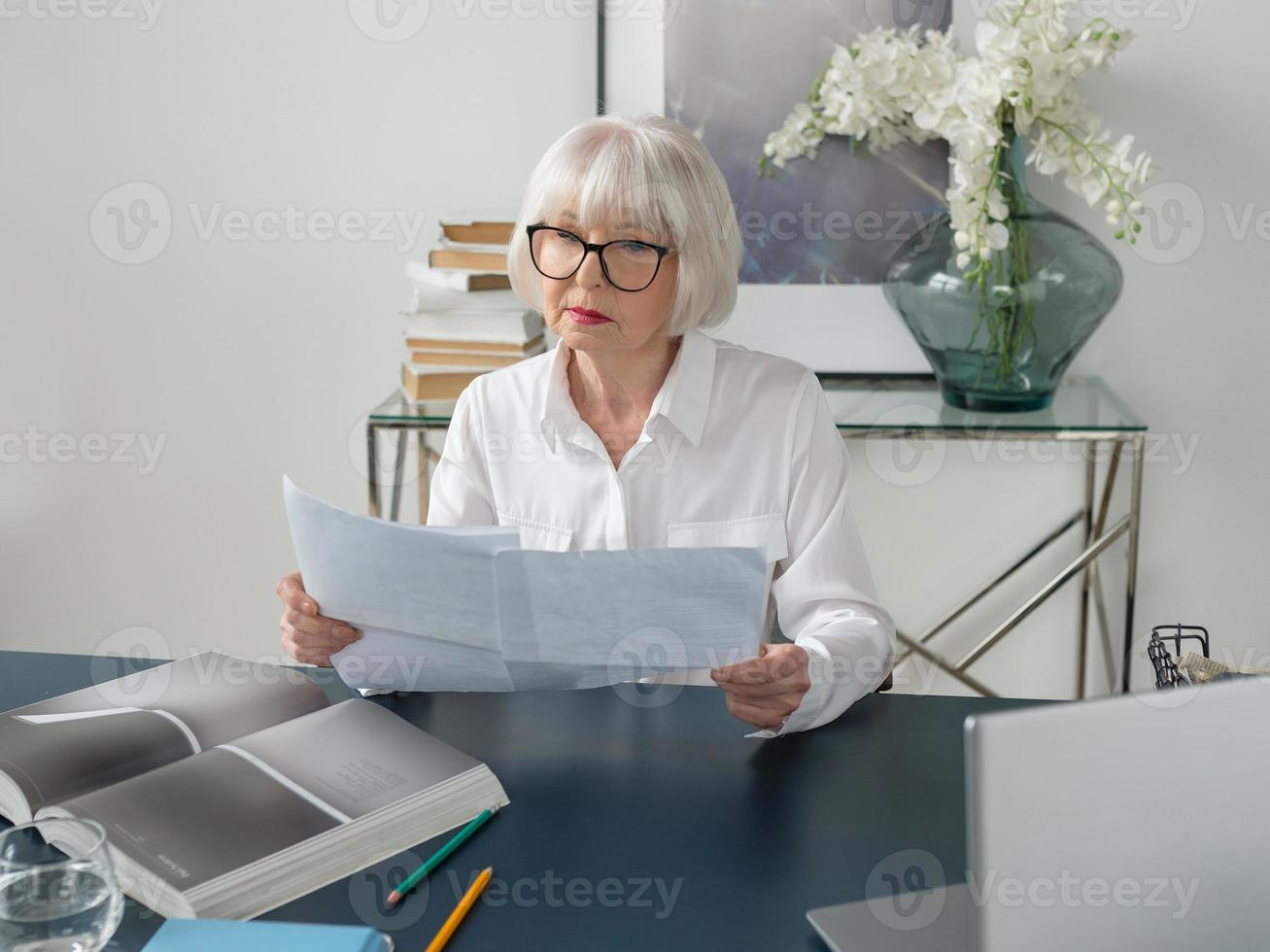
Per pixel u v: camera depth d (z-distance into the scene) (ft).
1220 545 8.13
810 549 5.00
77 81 8.22
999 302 6.86
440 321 7.33
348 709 3.98
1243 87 7.49
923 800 3.65
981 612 8.37
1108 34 6.84
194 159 8.27
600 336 4.81
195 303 8.48
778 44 7.59
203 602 8.96
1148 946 2.50
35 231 8.47
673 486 5.22
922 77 7.11
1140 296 7.80
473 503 5.44
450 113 8.02
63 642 9.01
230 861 3.14
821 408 5.28
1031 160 7.09
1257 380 7.89
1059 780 2.43
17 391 8.73
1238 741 2.49
